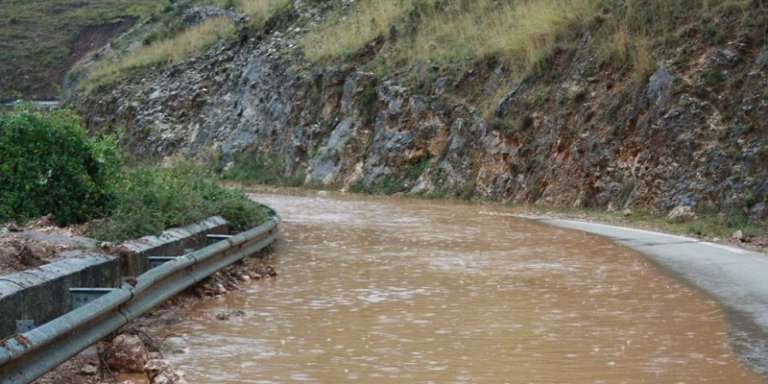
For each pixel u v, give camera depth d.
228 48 45.53
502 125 26.22
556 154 24.23
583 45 25.86
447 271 12.09
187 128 43.34
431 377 6.76
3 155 11.30
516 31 29.33
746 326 8.50
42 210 11.41
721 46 21.45
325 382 6.61
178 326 8.55
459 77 29.73
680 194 19.81
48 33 78.94
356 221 19.75
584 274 11.80
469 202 25.94
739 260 13.14
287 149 36.09
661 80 21.81
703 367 7.01
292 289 10.66
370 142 32.03
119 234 9.78
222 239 11.59
